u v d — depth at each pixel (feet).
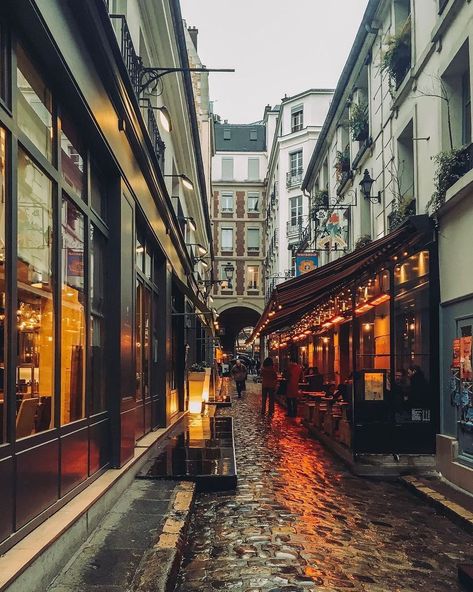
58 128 15.89
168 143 46.96
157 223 34.81
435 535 18.62
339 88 58.44
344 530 18.84
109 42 18.65
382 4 42.06
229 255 195.00
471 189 24.25
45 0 13.57
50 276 15.01
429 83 31.07
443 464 26.43
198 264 96.48
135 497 20.26
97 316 20.63
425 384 29.22
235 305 192.44
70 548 13.91
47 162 14.65
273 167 163.53
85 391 18.33
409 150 38.60
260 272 194.39
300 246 102.73
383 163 42.68
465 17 25.58
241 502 21.94
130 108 23.27
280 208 145.07
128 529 16.31
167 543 14.97
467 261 25.03
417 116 33.45
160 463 26.21
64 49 15.15
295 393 55.16
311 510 21.17
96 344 20.40
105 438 20.86
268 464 30.32
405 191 37.83
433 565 15.85
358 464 28.32
